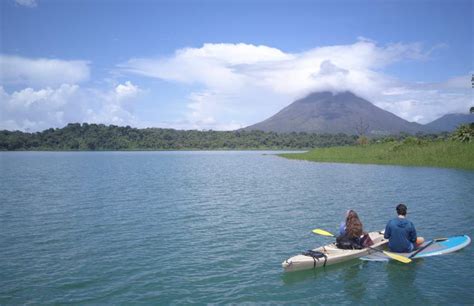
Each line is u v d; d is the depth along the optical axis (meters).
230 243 15.17
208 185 35.03
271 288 10.70
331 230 17.25
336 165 58.53
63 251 14.27
